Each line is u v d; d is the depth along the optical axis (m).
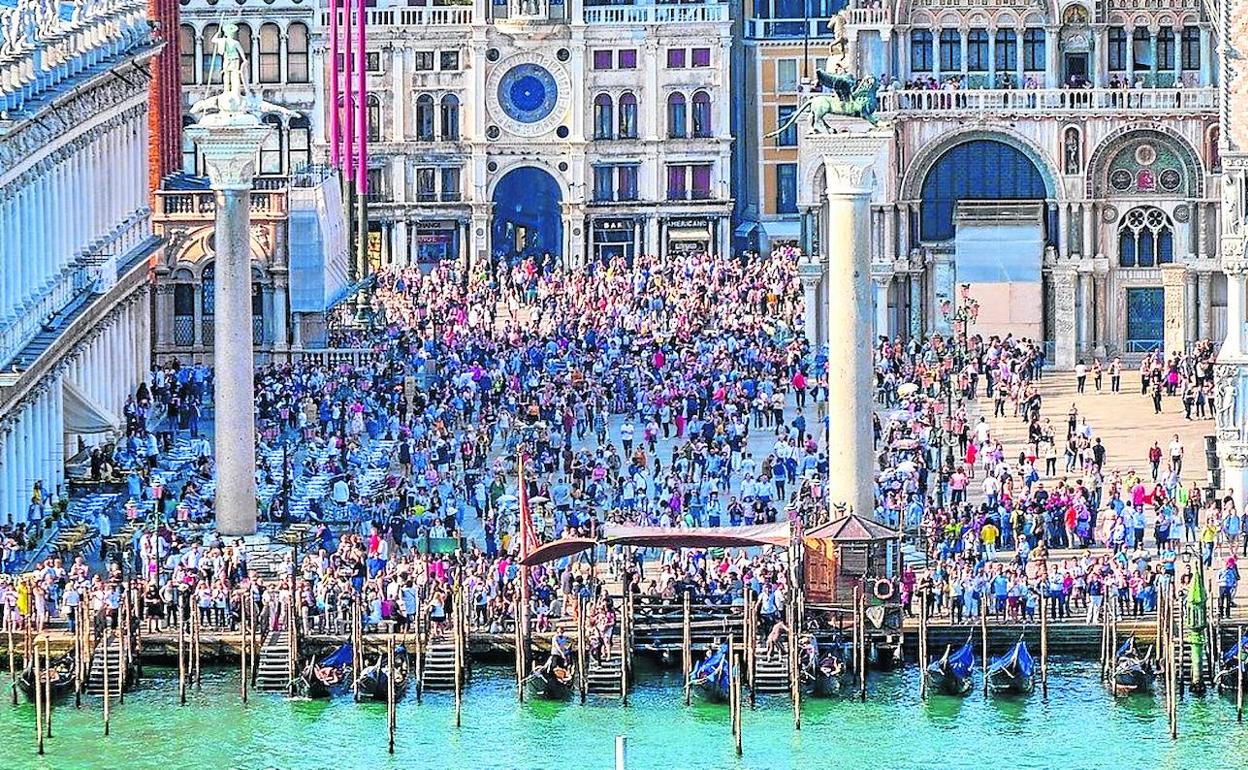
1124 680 167.12
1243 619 175.38
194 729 161.75
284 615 173.50
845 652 170.38
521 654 167.50
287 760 156.62
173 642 172.38
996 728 162.25
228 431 189.12
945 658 168.12
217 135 187.50
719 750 158.12
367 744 159.12
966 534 191.25
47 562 176.00
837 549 172.88
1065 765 156.25
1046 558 186.25
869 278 185.25
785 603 171.50
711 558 182.25
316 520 197.12
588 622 171.50
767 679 166.75
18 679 166.25
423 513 195.75
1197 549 186.12
